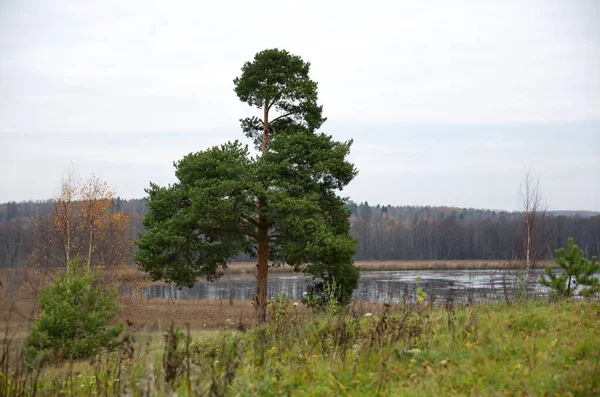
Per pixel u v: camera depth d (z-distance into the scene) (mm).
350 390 6254
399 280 53750
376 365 7156
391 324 9234
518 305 12555
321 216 21734
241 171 21609
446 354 7488
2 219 122938
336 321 10273
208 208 20250
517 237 28672
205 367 7031
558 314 10281
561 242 100812
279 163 22156
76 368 10961
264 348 8633
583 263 18422
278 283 53062
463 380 6266
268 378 6496
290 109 24844
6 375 6727
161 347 9625
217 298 43875
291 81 23719
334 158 21969
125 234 33500
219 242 23266
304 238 20672
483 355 7191
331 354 7609
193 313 31984
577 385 5734
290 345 8945
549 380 5953
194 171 21891
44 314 14133
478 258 109938
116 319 28297
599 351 6820
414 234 122125
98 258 32219
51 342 13375
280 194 20641
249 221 22844
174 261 21375
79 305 14773
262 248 22922
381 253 116562
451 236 117188
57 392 7480
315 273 20531
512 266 25469
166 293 50688
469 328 8930
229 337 10109
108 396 7301
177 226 20984
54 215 32438
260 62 23953
